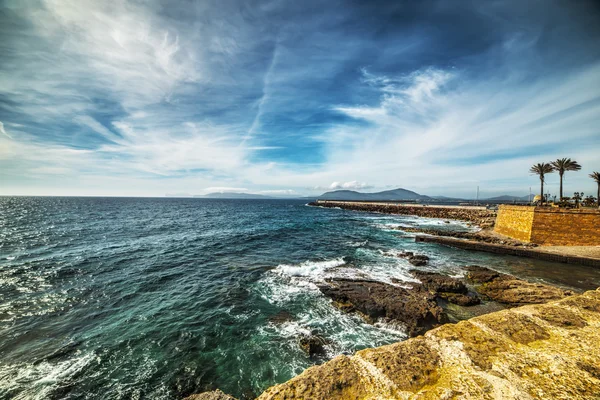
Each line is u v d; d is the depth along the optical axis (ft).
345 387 8.00
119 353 29.17
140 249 76.59
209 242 88.99
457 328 10.84
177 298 43.09
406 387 7.79
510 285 47.37
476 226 139.95
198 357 28.71
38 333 32.76
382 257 70.08
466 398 7.18
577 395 7.16
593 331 10.39
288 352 29.66
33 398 23.29
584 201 102.06
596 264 62.64
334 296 42.68
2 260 62.85
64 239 89.30
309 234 108.88
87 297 43.11
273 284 49.24
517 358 8.82
